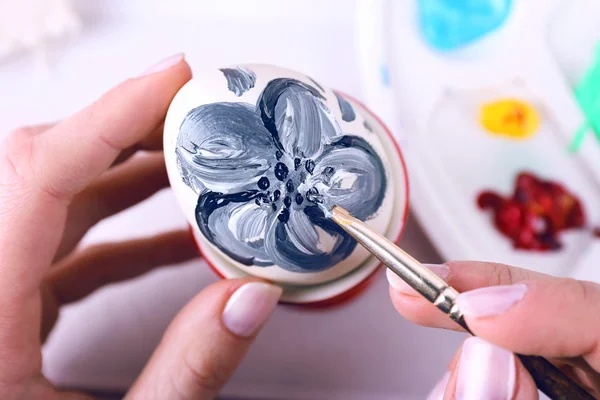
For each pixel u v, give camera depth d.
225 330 0.19
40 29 0.30
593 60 0.28
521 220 0.26
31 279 0.20
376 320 0.27
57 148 0.20
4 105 0.30
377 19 0.27
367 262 0.20
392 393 0.27
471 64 0.28
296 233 0.18
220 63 0.30
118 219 0.29
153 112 0.20
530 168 0.27
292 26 0.30
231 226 0.18
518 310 0.16
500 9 0.28
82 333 0.28
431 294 0.17
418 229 0.26
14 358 0.20
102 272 0.27
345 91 0.29
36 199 0.20
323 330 0.27
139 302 0.28
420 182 0.26
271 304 0.19
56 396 0.21
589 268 0.26
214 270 0.20
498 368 0.17
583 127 0.27
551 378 0.17
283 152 0.18
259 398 0.27
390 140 0.21
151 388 0.20
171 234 0.27
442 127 0.28
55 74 0.30
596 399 0.17
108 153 0.20
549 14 0.28
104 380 0.27
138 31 0.31
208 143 0.18
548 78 0.28
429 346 0.27
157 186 0.26
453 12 0.28
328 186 0.18
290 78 0.19
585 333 0.17
